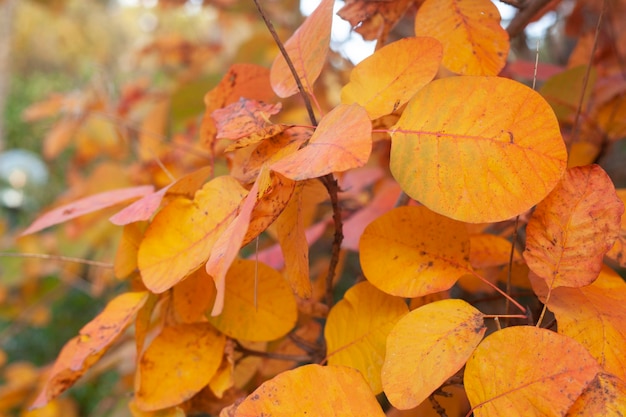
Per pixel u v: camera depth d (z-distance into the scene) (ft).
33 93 10.43
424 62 0.98
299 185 0.96
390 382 0.89
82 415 4.14
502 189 0.90
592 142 1.53
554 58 2.57
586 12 2.06
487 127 0.92
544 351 0.85
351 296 1.07
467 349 0.89
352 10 1.25
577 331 0.91
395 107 0.97
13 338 5.09
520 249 1.36
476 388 0.87
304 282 0.97
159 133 2.37
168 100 2.36
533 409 0.83
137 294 1.15
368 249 1.04
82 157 3.16
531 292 1.21
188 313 1.13
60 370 1.14
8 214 6.95
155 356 1.11
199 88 2.30
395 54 1.00
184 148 2.01
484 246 1.16
